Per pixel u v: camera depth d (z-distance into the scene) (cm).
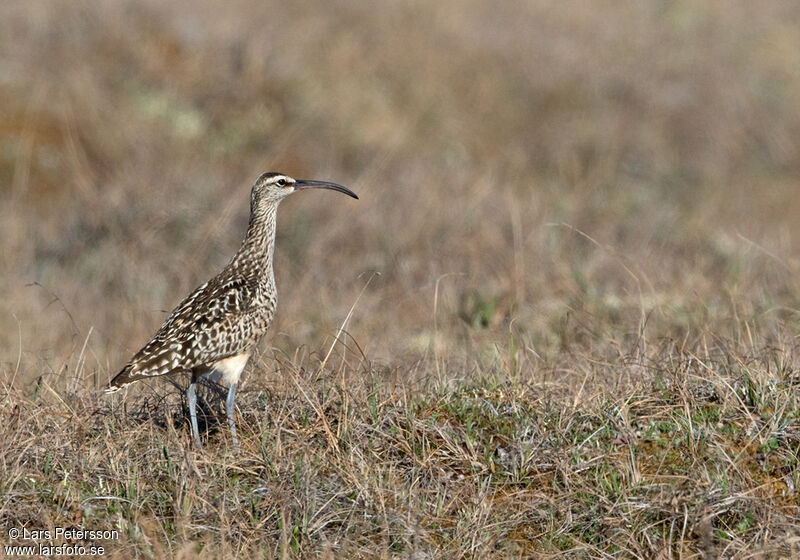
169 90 4981
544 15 6456
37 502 1856
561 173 4944
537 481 1944
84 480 1902
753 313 2883
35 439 1973
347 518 1836
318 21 5641
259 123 4919
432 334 2964
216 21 5441
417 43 5641
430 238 3903
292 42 5450
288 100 5075
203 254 3884
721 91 5762
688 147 5381
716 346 2433
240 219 4106
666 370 2217
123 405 2153
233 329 2103
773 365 2267
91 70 4944
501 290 3384
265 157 4728
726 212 4684
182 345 2061
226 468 1952
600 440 2031
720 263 3694
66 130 4653
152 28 5259
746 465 1947
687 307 3050
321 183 2309
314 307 3322
